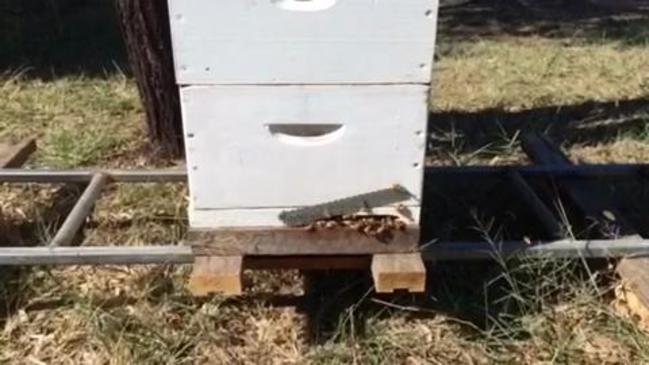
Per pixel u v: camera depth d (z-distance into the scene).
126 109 3.71
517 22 6.84
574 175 2.55
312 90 1.67
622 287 2.07
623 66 4.73
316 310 2.08
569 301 2.07
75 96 3.87
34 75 4.31
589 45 5.54
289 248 1.82
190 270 2.21
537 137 2.96
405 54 1.65
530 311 2.03
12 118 3.52
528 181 2.56
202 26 1.61
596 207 2.36
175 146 3.11
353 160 1.75
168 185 2.70
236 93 1.67
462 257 2.03
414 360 1.90
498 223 2.50
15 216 2.57
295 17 1.61
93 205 2.46
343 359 1.89
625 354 1.91
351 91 1.68
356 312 2.05
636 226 2.50
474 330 1.99
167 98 3.03
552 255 2.06
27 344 1.96
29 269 2.20
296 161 1.74
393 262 1.81
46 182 2.54
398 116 1.71
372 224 1.81
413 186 1.77
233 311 2.07
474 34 6.24
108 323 1.96
